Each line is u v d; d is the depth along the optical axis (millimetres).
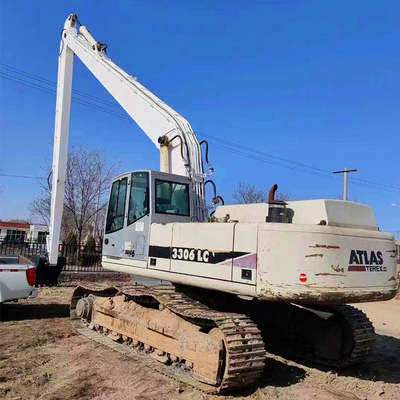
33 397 4523
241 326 4867
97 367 5594
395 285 5184
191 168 7109
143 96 8312
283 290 4461
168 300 5605
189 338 5199
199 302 5832
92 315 7688
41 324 8164
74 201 23516
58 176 10211
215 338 4895
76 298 8430
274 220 4914
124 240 6785
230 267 4941
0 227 44938
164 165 7465
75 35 10625
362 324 5996
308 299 4422
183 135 7246
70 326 8023
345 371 5977
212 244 5211
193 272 5395
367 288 4793
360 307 12562
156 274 5984
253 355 4645
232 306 6328
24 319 8617
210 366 4770
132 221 6668
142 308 6473
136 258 6434
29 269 8445
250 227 4816
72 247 16016
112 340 6902
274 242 4586
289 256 4523
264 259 4602
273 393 4871
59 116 10539
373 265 4934
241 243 4871
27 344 6633
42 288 12922
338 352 5961
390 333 8938
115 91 9070
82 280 14359
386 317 10961
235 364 4508
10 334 7273
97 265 16203
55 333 7434
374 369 6148
